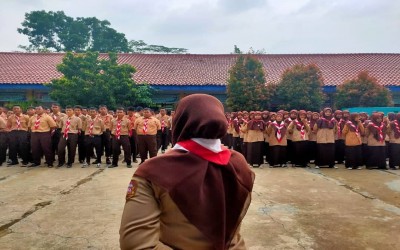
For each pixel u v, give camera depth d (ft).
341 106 49.57
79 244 12.67
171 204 3.54
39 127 30.60
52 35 118.83
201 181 3.59
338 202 18.57
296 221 15.31
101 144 31.73
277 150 31.63
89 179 24.97
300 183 23.79
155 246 3.47
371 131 30.35
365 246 12.55
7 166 31.58
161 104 61.05
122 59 71.00
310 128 32.55
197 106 3.89
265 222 15.15
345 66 66.59
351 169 30.37
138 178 3.61
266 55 72.43
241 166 4.07
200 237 3.54
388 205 18.01
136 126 29.99
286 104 49.60
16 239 13.15
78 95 48.57
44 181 24.30
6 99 60.49
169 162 3.66
